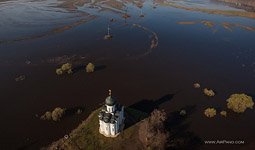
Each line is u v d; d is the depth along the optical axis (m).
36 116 73.88
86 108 77.12
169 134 66.19
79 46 120.38
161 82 92.19
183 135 67.06
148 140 61.22
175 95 84.56
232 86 90.25
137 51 116.88
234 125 71.38
